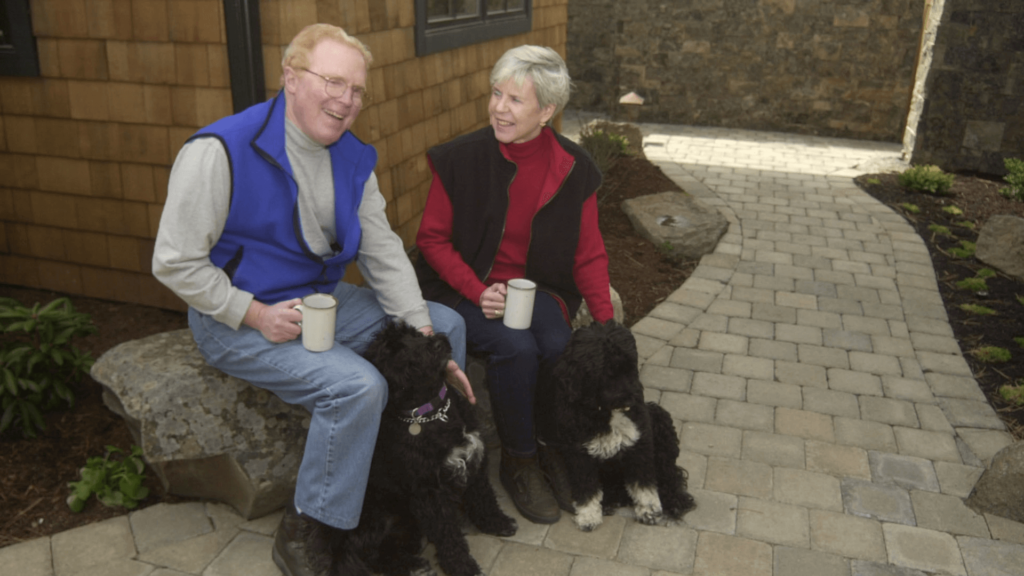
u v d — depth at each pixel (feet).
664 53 40.73
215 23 12.40
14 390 10.52
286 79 8.02
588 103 44.14
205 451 9.23
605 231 22.29
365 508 8.47
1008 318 17.31
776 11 38.19
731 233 22.67
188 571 8.84
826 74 38.40
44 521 9.54
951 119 30.42
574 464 9.48
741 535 9.82
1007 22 28.60
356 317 9.43
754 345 15.55
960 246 22.26
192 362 9.74
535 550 9.36
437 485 8.34
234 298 8.06
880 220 24.53
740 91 40.19
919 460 11.64
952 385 14.06
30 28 13.44
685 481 10.34
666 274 19.47
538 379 10.09
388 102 15.17
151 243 14.48
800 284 19.01
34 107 14.10
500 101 9.77
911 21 36.37
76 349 11.68
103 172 14.19
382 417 8.30
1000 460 10.47
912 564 9.39
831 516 10.26
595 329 8.87
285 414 9.57
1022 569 9.34
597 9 42.01
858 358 15.08
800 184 28.94
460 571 8.56
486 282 10.78
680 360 14.79
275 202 8.17
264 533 9.54
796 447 11.94
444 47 17.22
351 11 13.39
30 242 15.24
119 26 12.99
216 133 7.80
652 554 9.38
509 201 10.31
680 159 32.86
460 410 8.88
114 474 9.98
